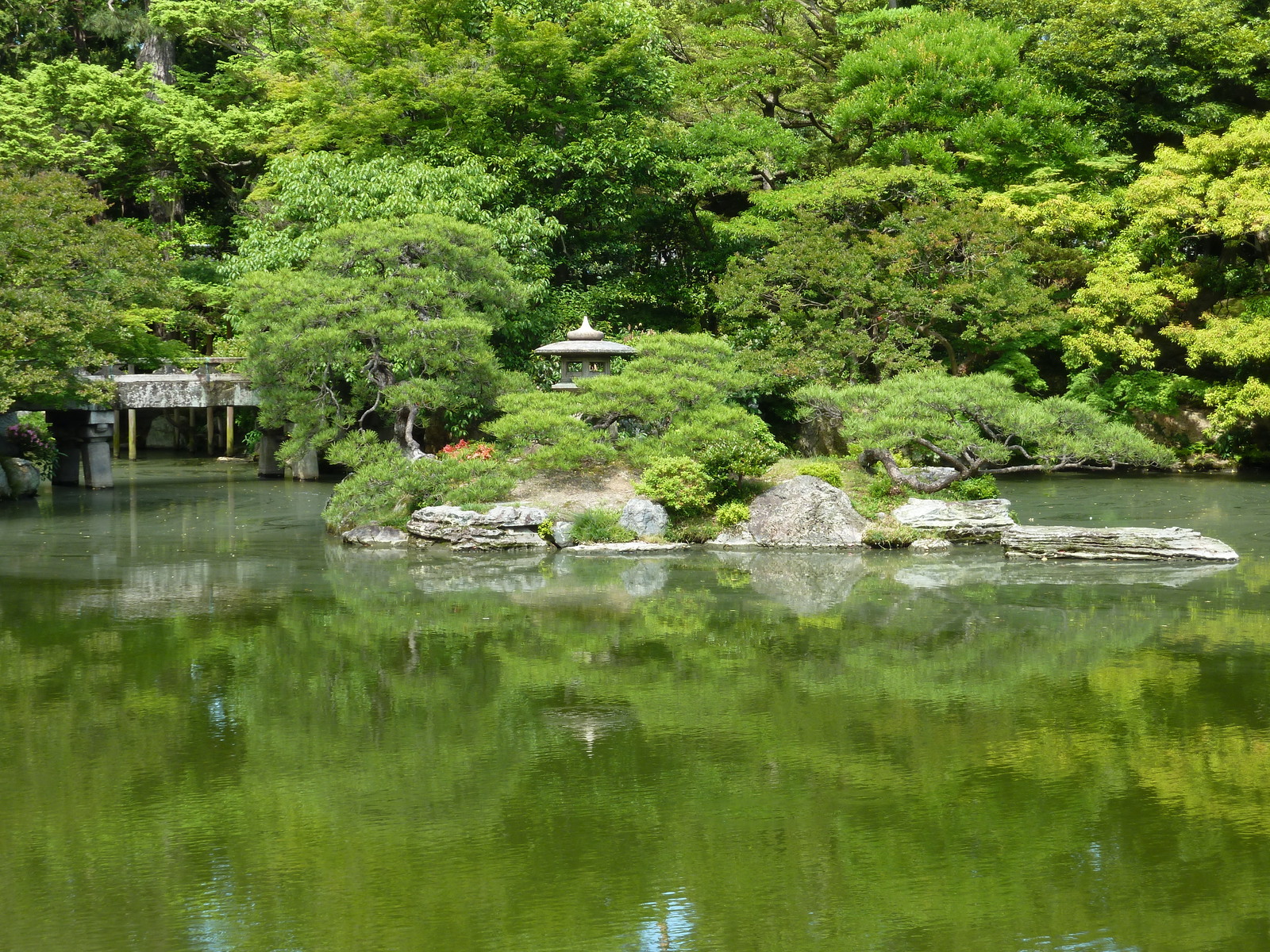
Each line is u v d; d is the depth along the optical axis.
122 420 47.19
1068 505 26.97
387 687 12.66
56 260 26.05
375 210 27.86
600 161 31.48
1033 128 34.12
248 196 39.41
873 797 9.55
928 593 17.45
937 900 7.77
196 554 21.23
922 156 33.44
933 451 24.28
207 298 39.50
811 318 30.88
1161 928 7.37
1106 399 35.06
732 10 40.66
